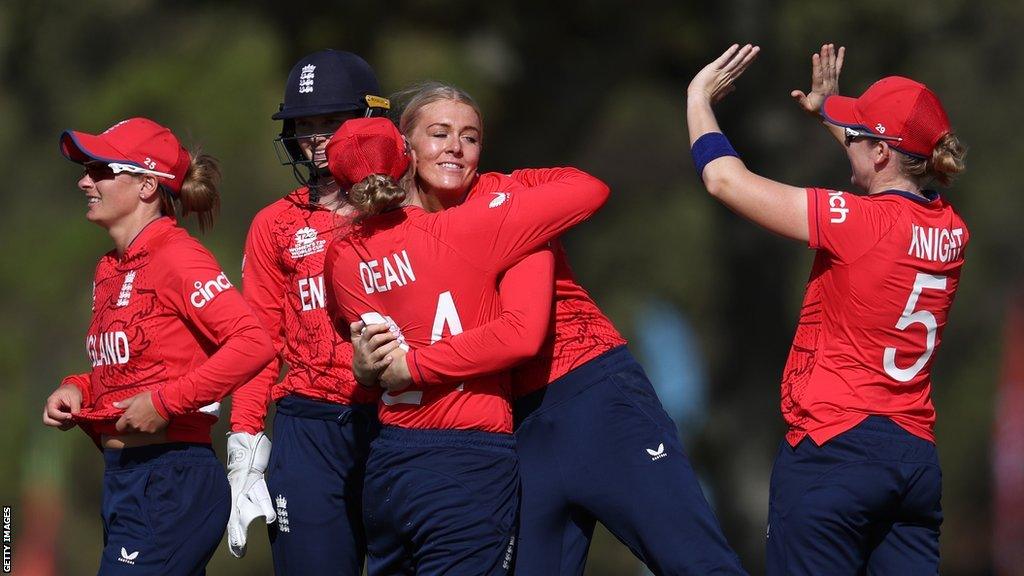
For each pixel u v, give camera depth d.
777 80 46.44
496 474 15.90
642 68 49.97
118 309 17.05
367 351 15.72
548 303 15.84
